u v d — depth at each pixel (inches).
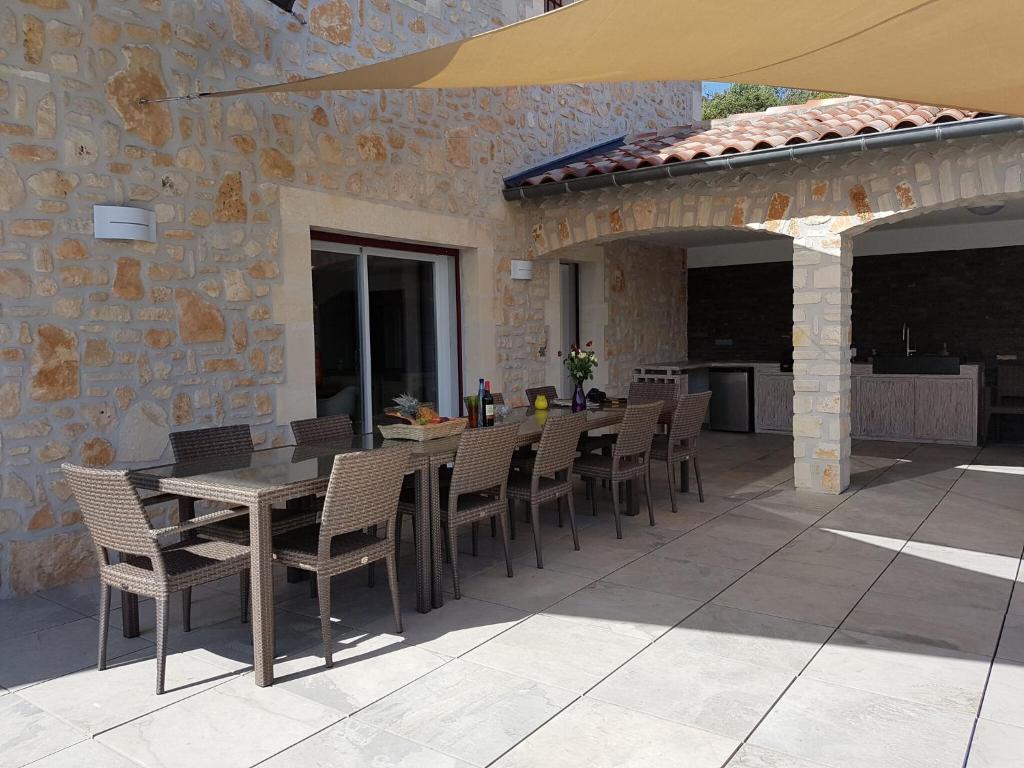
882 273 408.5
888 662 126.0
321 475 133.0
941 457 314.8
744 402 401.1
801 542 196.5
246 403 205.9
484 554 190.9
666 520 221.6
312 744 103.0
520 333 310.3
